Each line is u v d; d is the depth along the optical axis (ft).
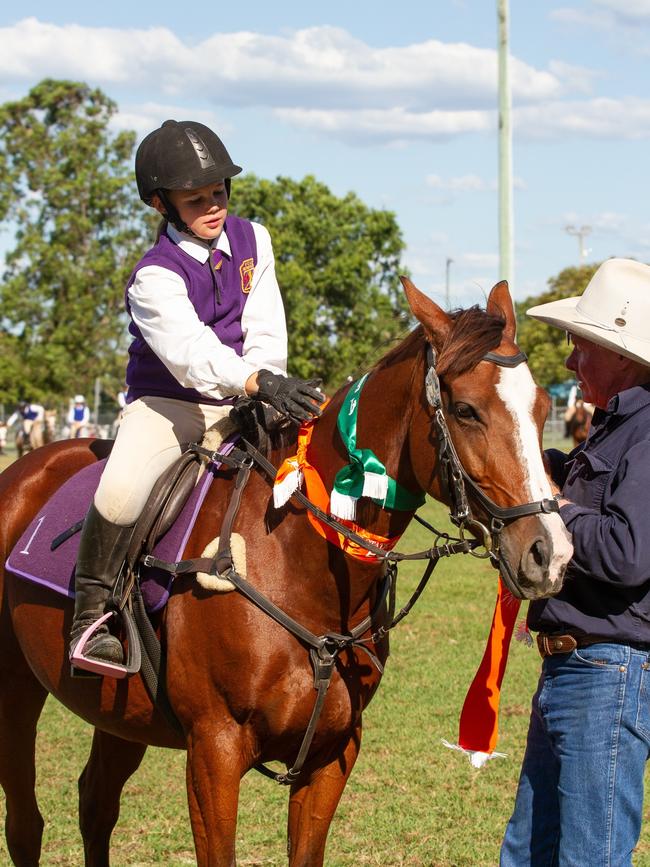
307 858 12.55
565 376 145.48
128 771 15.29
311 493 12.10
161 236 13.30
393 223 157.28
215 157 12.84
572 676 11.19
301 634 11.83
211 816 11.99
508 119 47.06
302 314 143.54
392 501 11.69
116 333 166.71
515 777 19.83
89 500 14.39
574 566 10.87
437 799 18.71
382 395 11.69
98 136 178.09
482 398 10.48
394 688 25.35
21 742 15.49
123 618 12.90
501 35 46.83
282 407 11.38
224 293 13.19
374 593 12.48
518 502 10.28
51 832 17.76
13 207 176.04
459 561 45.11
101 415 151.64
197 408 13.52
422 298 11.16
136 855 16.80
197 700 12.17
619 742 10.89
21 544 14.85
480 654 28.50
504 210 47.34
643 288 11.76
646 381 11.87
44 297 166.91
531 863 12.10
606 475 11.25
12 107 180.75
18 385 166.50
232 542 12.18
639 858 16.48
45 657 14.46
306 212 152.56
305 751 11.96
